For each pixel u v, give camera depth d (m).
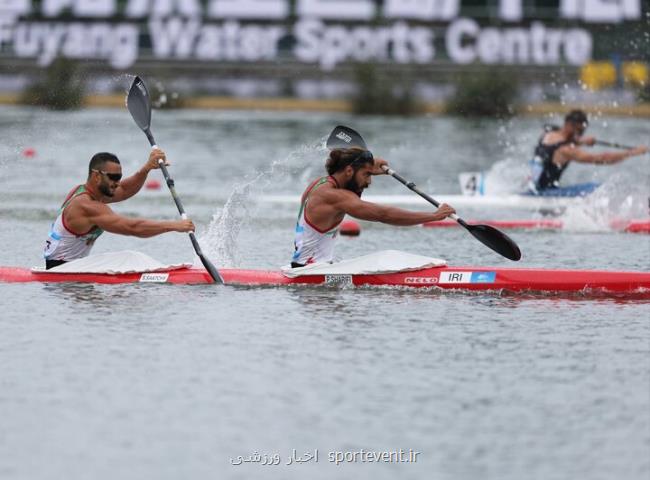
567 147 61.47
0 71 126.25
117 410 24.09
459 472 20.95
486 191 68.44
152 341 29.56
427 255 45.16
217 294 35.38
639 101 125.62
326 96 135.88
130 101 42.84
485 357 28.38
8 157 83.44
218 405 24.42
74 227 36.59
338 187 36.31
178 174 75.81
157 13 134.75
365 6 134.88
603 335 30.72
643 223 54.12
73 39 132.50
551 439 22.58
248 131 108.12
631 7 130.00
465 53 133.88
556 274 36.31
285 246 46.69
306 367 27.30
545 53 131.88
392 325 31.61
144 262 37.19
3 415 23.75
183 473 20.86
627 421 23.64
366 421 23.53
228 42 136.25
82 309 33.09
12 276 36.91
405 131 110.44
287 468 21.11
